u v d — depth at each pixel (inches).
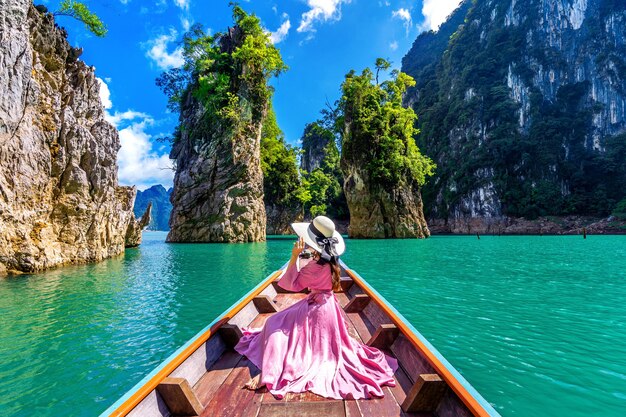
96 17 836.0
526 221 2878.9
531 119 3196.4
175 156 1898.4
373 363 122.7
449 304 341.4
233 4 1692.9
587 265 653.9
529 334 254.4
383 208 1872.5
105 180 743.7
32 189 588.7
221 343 141.9
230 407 101.2
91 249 722.8
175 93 1892.2
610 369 195.6
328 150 3607.3
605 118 3132.4
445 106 3737.7
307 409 99.9
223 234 1497.3
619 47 3218.5
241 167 1549.0
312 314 126.9
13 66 555.8
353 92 1904.5
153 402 93.3
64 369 196.1
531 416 149.6
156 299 368.2
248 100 1609.3
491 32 3703.3
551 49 3385.8
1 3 542.6
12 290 416.8
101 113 845.8
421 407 97.2
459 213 3161.9
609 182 2930.6
